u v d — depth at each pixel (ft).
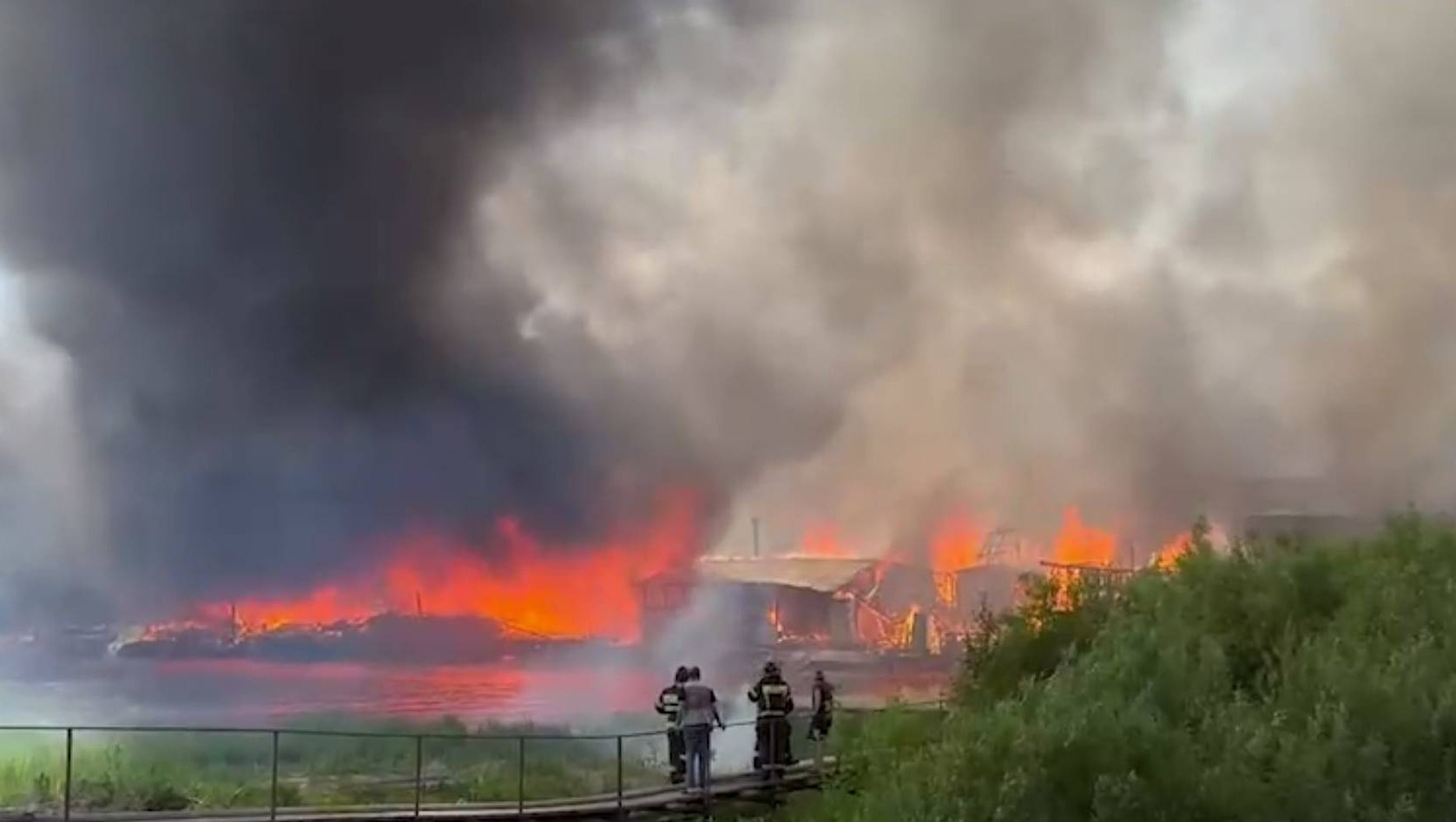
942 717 56.85
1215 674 44.06
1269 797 35.86
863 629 184.85
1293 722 39.14
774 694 64.44
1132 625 50.03
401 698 174.60
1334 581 49.21
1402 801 33.83
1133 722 38.65
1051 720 40.29
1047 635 57.36
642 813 55.52
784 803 59.52
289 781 68.95
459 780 70.74
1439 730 35.09
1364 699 36.96
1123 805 35.94
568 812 53.62
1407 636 41.75
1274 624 47.44
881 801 47.44
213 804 60.08
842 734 62.90
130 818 49.60
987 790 40.60
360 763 84.07
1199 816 35.86
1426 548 51.26
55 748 85.20
